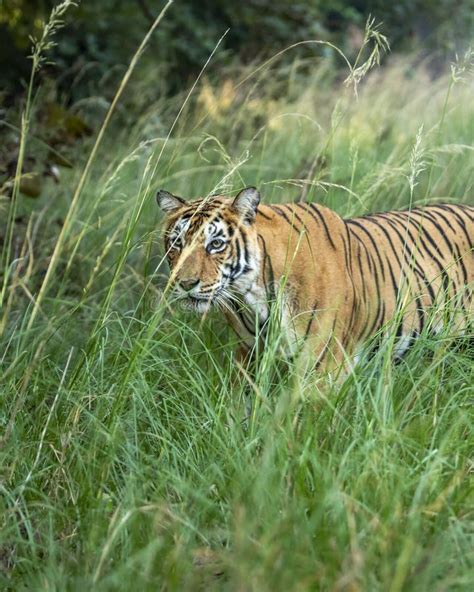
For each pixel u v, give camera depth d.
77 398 8.77
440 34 28.17
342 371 9.29
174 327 9.93
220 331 10.47
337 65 26.58
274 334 8.75
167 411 8.73
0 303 8.98
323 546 6.65
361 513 6.80
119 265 9.16
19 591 6.83
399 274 10.05
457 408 8.12
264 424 7.91
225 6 24.72
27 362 9.38
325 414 8.02
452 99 18.58
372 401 7.90
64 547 7.35
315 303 9.38
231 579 6.45
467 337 9.55
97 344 9.05
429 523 6.99
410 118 18.16
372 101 19.45
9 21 19.88
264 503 6.93
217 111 17.53
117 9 23.61
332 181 12.80
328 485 7.04
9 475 8.02
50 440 8.49
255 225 9.35
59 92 22.28
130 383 8.64
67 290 12.12
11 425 8.23
